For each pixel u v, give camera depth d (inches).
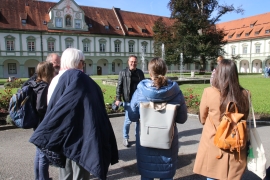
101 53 2005.4
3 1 1761.8
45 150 99.9
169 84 109.3
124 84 203.3
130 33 2111.2
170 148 113.4
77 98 94.9
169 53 1565.0
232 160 99.0
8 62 1760.6
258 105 391.5
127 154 192.1
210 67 2410.2
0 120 280.8
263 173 99.0
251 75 1530.5
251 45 2261.3
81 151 94.2
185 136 241.6
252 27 2299.5
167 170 113.3
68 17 1862.7
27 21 1763.0
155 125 108.7
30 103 129.6
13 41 1710.1
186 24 1483.8
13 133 249.8
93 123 95.0
